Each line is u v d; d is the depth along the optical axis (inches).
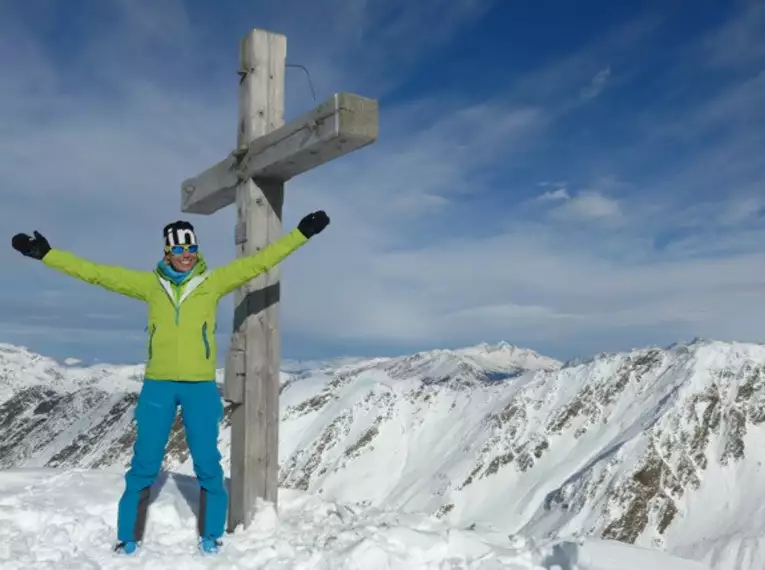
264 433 252.1
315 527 246.4
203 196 288.2
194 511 249.9
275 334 257.1
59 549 205.0
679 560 225.1
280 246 221.5
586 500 4126.5
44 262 215.8
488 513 4554.6
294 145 230.1
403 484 5167.3
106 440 7519.7
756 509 3796.8
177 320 215.9
